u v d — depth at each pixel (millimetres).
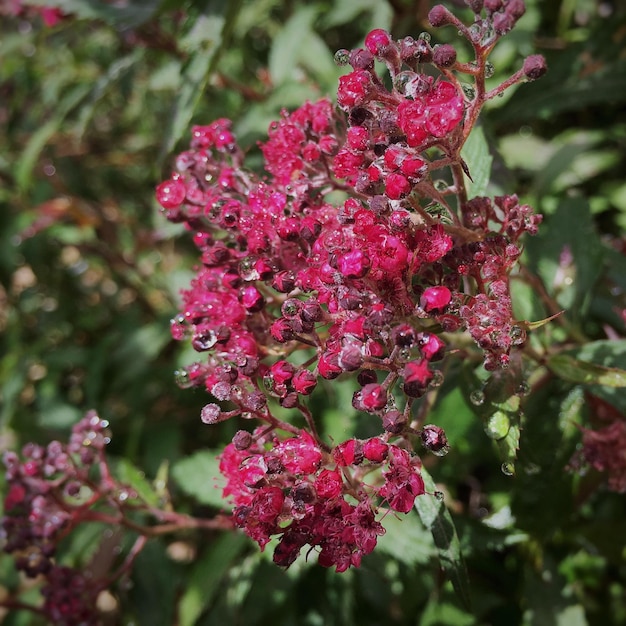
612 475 120
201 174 109
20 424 206
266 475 89
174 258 225
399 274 87
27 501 127
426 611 144
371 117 91
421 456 131
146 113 253
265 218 98
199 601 132
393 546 119
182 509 165
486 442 144
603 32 164
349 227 90
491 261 93
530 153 189
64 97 240
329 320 91
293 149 105
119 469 171
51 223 224
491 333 90
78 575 132
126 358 200
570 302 133
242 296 100
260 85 207
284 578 143
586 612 154
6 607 142
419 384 83
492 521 124
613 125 199
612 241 167
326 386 146
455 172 97
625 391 119
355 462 88
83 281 264
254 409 94
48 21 191
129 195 258
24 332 241
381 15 167
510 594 148
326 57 178
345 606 146
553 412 124
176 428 187
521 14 86
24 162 199
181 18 189
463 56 167
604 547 143
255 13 202
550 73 166
